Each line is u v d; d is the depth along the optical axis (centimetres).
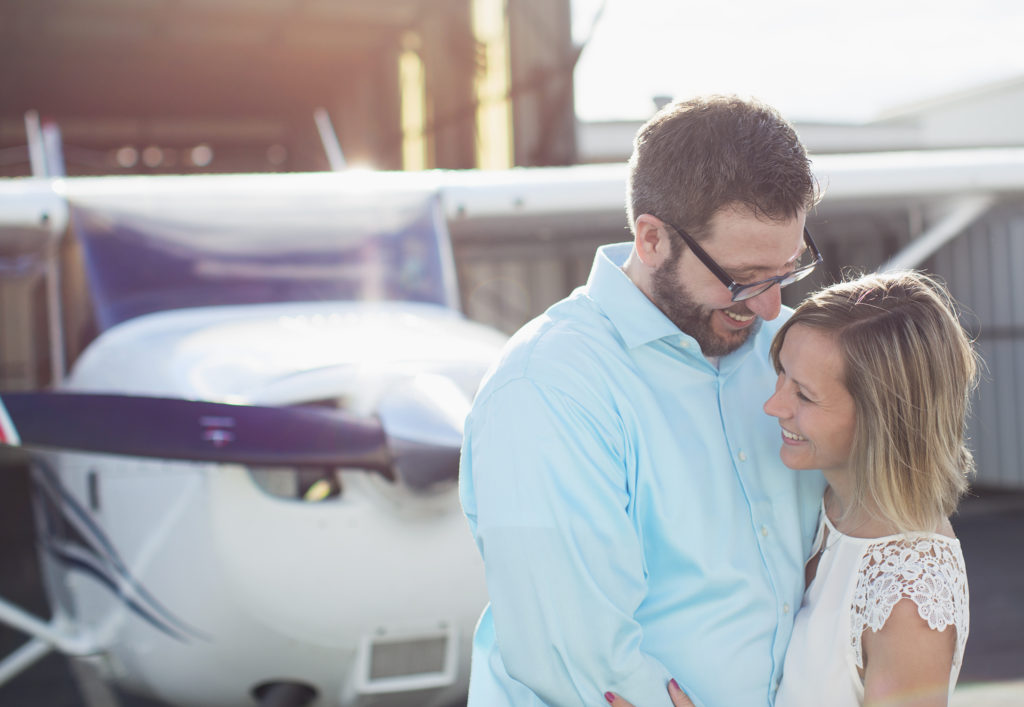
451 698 235
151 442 209
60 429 210
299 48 1207
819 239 844
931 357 102
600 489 97
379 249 304
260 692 235
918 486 103
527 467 97
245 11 1062
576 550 94
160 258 288
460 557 225
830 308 106
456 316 294
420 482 218
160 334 265
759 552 108
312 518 220
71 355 277
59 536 288
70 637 276
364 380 233
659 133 102
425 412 225
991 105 905
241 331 264
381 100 1219
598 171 417
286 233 302
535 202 381
